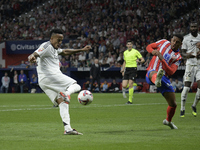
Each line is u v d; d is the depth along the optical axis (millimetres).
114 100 47906
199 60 27734
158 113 29062
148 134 17266
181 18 84438
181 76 76125
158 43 19703
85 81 83188
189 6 87250
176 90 71688
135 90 75625
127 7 89188
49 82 17594
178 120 24141
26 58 86938
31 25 97750
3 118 25594
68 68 79688
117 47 80688
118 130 18859
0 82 84438
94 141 15078
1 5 107562
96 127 20172
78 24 91812
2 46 87812
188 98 51031
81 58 81000
